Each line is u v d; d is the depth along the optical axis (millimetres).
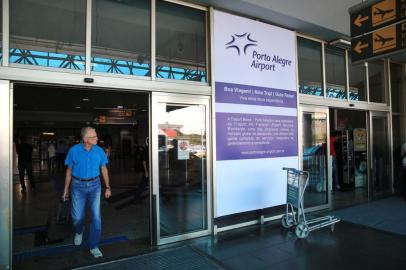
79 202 3848
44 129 22297
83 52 3816
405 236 4496
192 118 4516
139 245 4176
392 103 7914
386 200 6902
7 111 3305
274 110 5309
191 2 4605
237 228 4844
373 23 4355
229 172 4758
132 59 4168
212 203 4605
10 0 3484
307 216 5523
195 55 4672
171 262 3633
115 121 18328
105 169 4004
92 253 3775
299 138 5637
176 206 4387
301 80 5914
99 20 4020
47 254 3855
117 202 6914
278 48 5441
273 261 3668
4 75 3289
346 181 8359
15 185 10234
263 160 5133
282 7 4961
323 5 5387
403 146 7203
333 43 6273
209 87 4629
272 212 5230
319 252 3926
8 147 3295
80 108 14992
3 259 3252
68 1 3824
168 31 4480
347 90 6664
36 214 5934
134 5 4262
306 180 4504
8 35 3355
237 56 4922
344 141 8414
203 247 4113
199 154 4590
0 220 3240
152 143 4168
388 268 3455
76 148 3832
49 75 3527
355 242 4266
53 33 3725
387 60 7605
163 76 4371
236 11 4930
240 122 4891
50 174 13773
